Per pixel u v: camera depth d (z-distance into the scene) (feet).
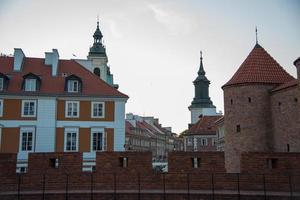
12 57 143.84
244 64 115.24
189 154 78.13
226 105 112.27
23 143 124.88
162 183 76.74
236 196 68.49
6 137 124.57
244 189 74.28
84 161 126.62
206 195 69.41
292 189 74.28
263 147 104.53
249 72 110.83
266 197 67.62
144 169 78.13
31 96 127.54
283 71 112.06
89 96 130.21
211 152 78.43
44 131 126.21
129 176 77.46
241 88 108.58
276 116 103.30
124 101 132.46
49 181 75.92
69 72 140.56
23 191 72.79
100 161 77.97
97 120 129.90
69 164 77.66
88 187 76.95
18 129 125.29
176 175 76.74
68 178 76.54
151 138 341.82
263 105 106.63
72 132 128.26
